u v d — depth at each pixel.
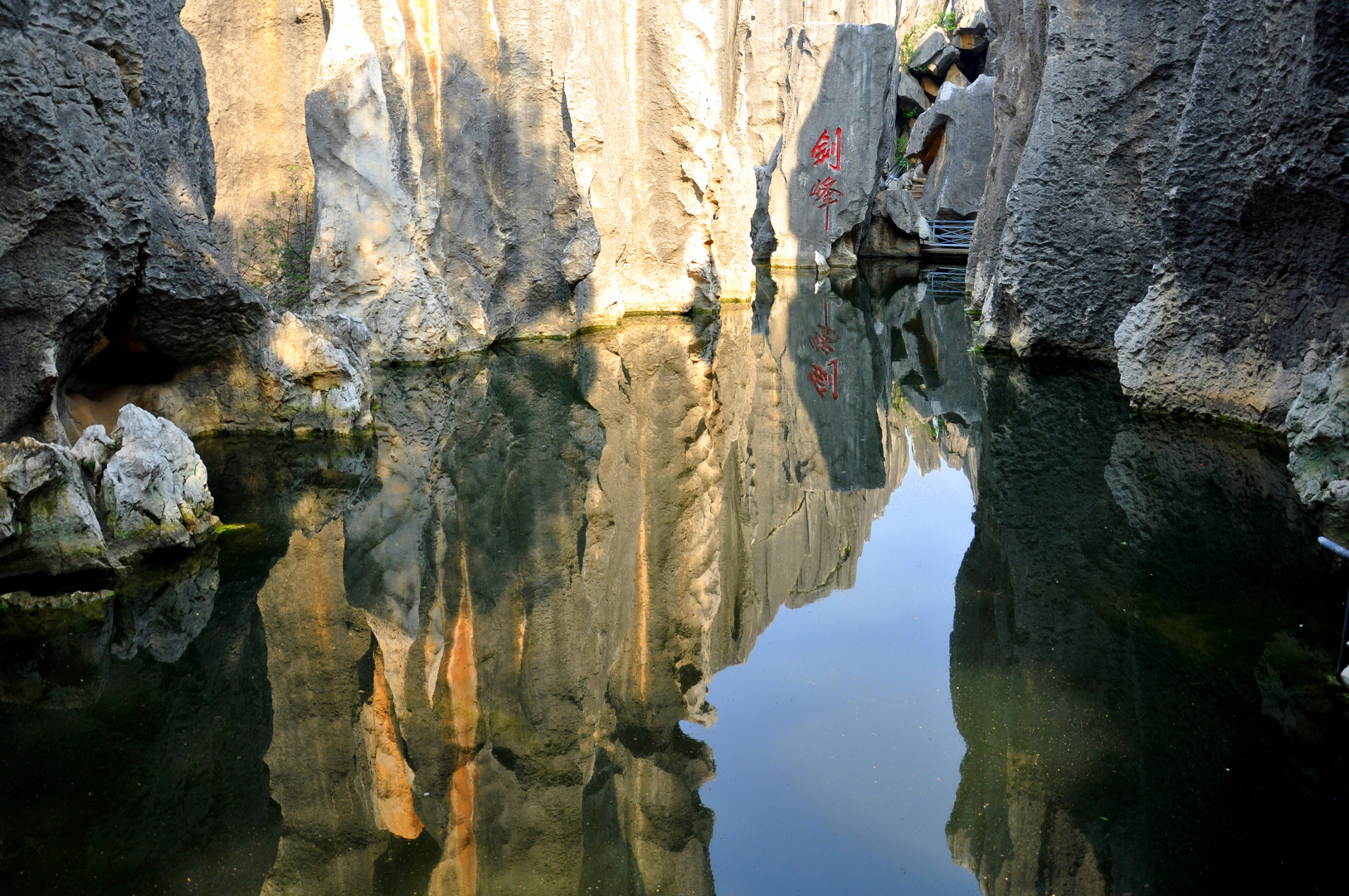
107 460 5.55
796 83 23.03
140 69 6.63
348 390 8.14
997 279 11.88
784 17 24.28
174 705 3.99
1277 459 7.18
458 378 10.26
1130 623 4.63
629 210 15.73
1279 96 6.94
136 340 7.54
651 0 15.24
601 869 2.96
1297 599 4.83
